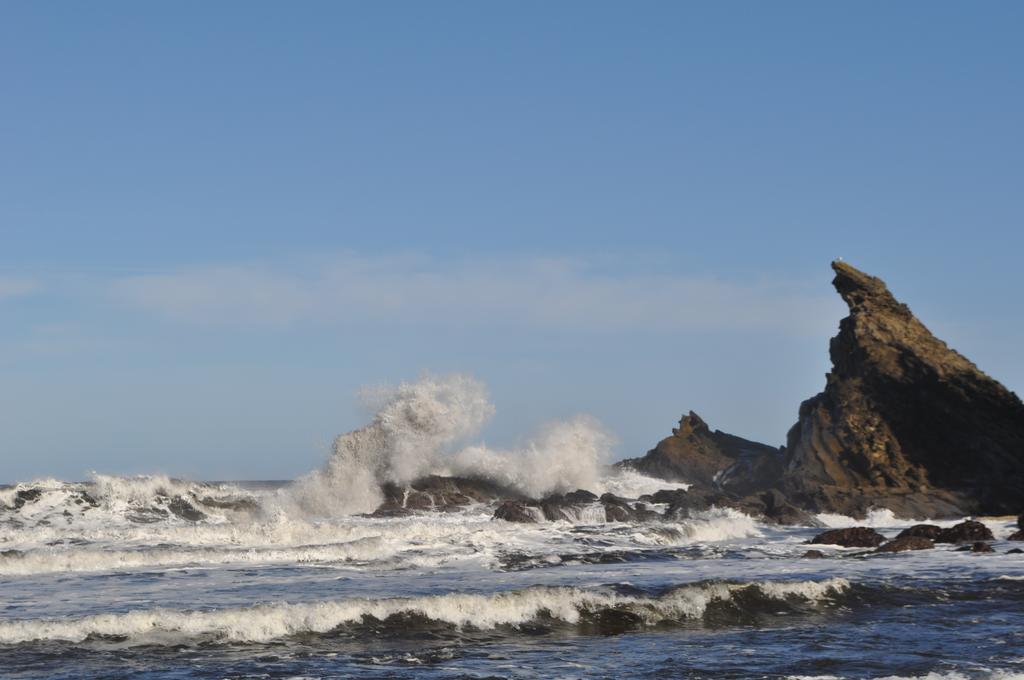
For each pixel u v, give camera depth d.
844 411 95.94
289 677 25.28
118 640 28.48
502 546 51.09
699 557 49.88
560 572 42.84
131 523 64.06
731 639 30.95
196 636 29.17
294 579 39.78
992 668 27.56
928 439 92.38
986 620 34.12
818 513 85.25
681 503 74.38
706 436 116.25
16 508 64.25
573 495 78.06
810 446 96.38
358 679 25.27
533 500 79.06
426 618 31.61
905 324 101.12
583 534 58.38
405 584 38.44
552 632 31.38
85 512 65.44
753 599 35.72
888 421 94.00
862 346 99.00
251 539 52.62
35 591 36.47
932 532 59.16
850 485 91.88
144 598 34.88
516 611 32.69
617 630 31.98
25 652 27.11
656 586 37.91
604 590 36.22
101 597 35.09
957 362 96.50
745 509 80.19
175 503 69.44
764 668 27.20
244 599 34.72
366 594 35.88
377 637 29.91
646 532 59.00
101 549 47.91
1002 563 47.44
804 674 26.59
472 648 29.03
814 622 33.59
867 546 56.25
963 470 89.94
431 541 52.06
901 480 90.50
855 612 35.22
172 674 25.34
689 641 30.59
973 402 92.00
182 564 44.19
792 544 57.31
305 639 29.39
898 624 33.41
